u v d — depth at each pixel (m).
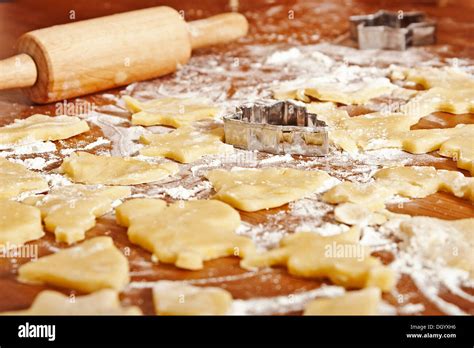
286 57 0.92
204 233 0.62
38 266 0.59
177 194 0.67
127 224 0.64
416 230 0.62
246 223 0.64
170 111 0.79
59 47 0.80
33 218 0.63
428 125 0.77
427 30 0.94
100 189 0.67
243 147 0.73
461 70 0.88
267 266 0.60
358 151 0.73
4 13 1.08
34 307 0.57
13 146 0.74
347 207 0.64
